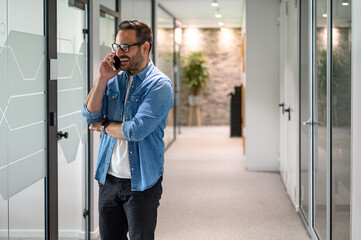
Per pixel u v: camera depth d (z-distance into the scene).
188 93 14.49
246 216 5.07
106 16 4.93
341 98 3.02
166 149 9.88
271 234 4.46
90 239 4.26
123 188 2.42
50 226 3.35
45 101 3.28
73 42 3.83
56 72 3.41
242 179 6.95
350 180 2.80
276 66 7.44
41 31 3.19
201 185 6.59
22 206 2.96
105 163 2.46
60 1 3.53
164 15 10.22
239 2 9.39
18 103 2.88
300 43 4.93
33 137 3.10
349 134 2.82
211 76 14.40
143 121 2.29
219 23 12.11
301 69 4.87
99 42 4.34
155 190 2.47
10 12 2.76
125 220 2.55
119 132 2.34
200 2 9.36
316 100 4.03
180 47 14.27
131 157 2.39
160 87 2.36
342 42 2.98
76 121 3.92
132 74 2.44
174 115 11.43
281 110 7.04
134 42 2.34
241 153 9.28
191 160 8.57
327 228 3.47
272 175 7.23
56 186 3.46
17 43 2.86
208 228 4.66
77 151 3.96
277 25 7.39
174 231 4.57
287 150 6.13
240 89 11.67
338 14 3.09
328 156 3.41
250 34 7.45
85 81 4.14
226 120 14.54
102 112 2.47
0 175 2.67
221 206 5.49
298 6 4.98
